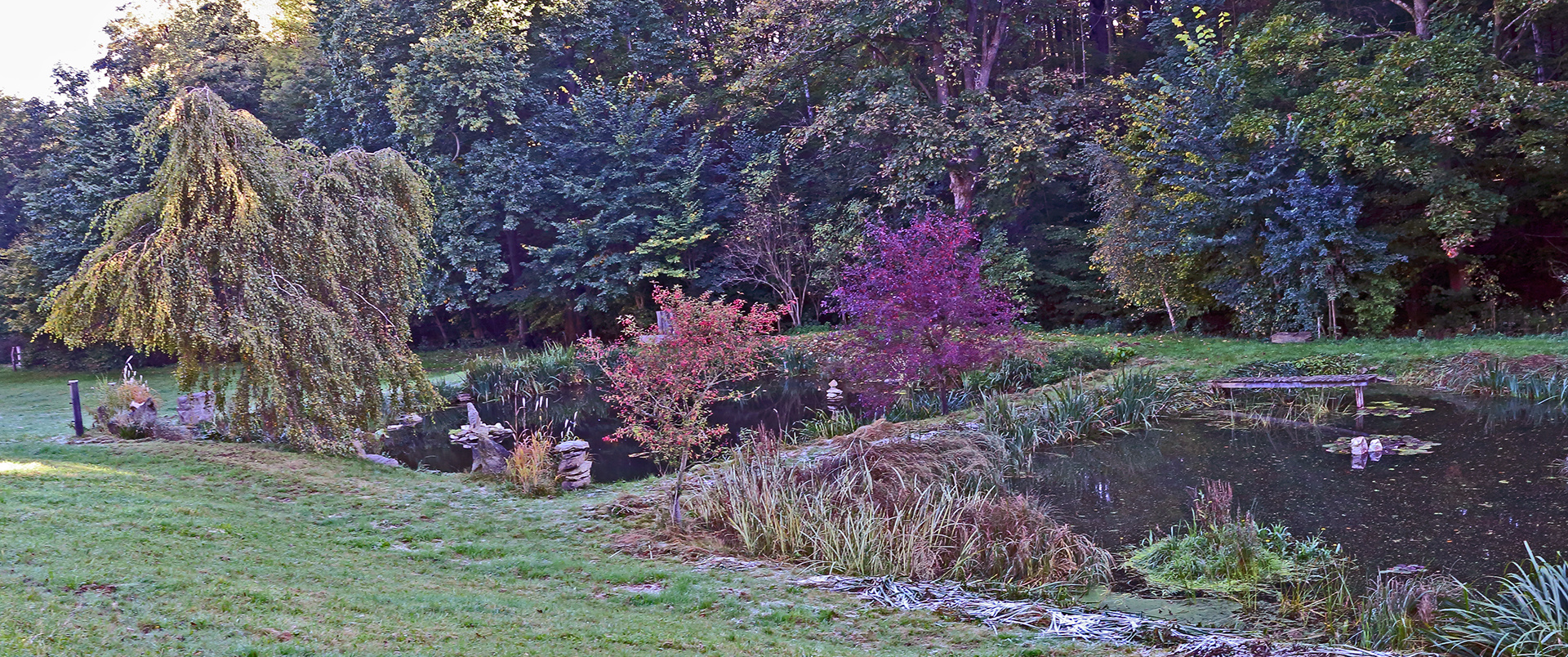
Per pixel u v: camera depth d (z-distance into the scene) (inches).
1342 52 695.7
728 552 293.6
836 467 362.0
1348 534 287.7
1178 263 757.3
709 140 1170.0
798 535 289.7
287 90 1221.7
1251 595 243.0
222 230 430.6
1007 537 286.5
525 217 1083.9
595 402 733.9
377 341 481.4
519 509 350.6
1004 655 187.5
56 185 1246.9
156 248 424.5
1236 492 348.5
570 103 1158.3
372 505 352.5
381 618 180.4
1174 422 493.7
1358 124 625.3
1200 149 705.6
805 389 738.8
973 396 576.7
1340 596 230.4
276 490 365.7
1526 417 439.2
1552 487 321.1
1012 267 906.7
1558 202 682.2
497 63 1027.9
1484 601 213.5
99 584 177.2
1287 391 551.2
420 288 539.5
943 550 282.4
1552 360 514.9
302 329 435.5
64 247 1072.8
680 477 333.7
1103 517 329.7
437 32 1042.7
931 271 499.8
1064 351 655.1
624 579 252.5
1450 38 629.3
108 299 435.8
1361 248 653.3
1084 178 994.7
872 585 245.4
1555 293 745.0
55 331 449.4
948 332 509.0
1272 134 657.6
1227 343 692.7
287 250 445.1
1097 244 857.5
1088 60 1096.2
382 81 1075.9
